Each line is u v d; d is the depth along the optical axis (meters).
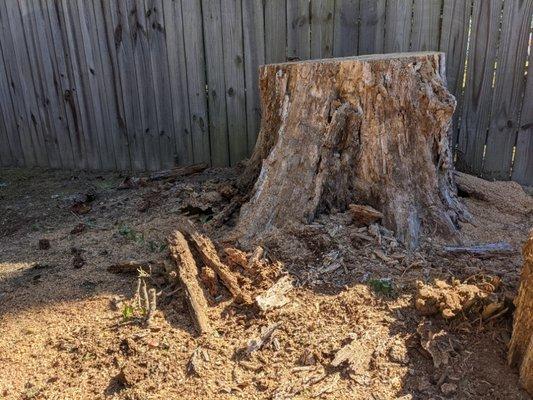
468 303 2.09
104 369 2.04
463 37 3.63
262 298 2.28
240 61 4.05
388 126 2.78
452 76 3.73
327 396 1.82
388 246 2.61
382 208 2.79
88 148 4.72
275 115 3.17
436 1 3.59
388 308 2.19
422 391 1.82
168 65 4.21
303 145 2.85
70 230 3.43
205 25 4.01
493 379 1.85
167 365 2.02
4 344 2.23
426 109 2.76
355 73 2.75
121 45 4.25
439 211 2.80
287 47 3.93
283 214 2.77
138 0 4.06
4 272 2.87
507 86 3.66
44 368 2.07
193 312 2.26
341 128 2.81
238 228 2.79
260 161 3.40
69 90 4.55
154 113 4.41
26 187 4.46
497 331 2.04
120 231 3.23
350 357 1.95
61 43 4.39
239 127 4.25
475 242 2.78
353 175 2.87
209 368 1.99
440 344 1.98
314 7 3.78
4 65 4.62
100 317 2.35
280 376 1.93
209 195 3.43
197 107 4.29
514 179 3.87
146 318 2.29
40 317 2.40
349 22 3.76
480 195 3.34
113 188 4.23
